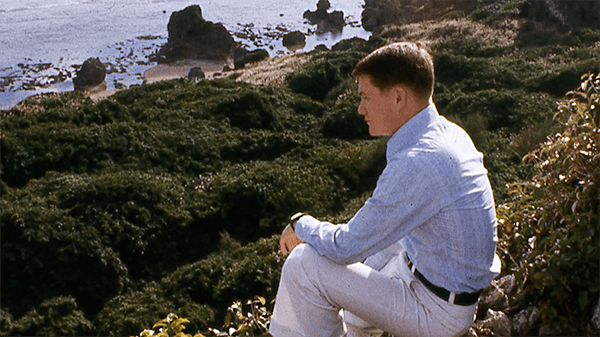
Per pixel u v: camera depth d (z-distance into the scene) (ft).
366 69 7.23
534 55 92.17
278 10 298.56
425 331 7.46
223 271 34.47
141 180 45.14
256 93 66.33
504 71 72.18
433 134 7.14
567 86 64.69
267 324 11.02
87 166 52.85
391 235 7.11
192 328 30.45
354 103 67.05
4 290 35.63
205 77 148.87
